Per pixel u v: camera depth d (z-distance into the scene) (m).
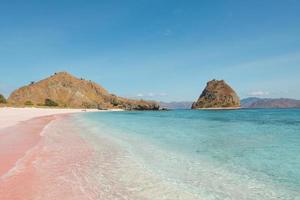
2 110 70.50
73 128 27.78
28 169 10.15
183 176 9.48
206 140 18.61
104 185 8.40
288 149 14.75
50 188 8.05
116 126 31.61
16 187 8.12
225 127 29.97
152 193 7.76
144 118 55.22
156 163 11.42
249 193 7.83
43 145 15.82
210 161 11.83
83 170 10.16
